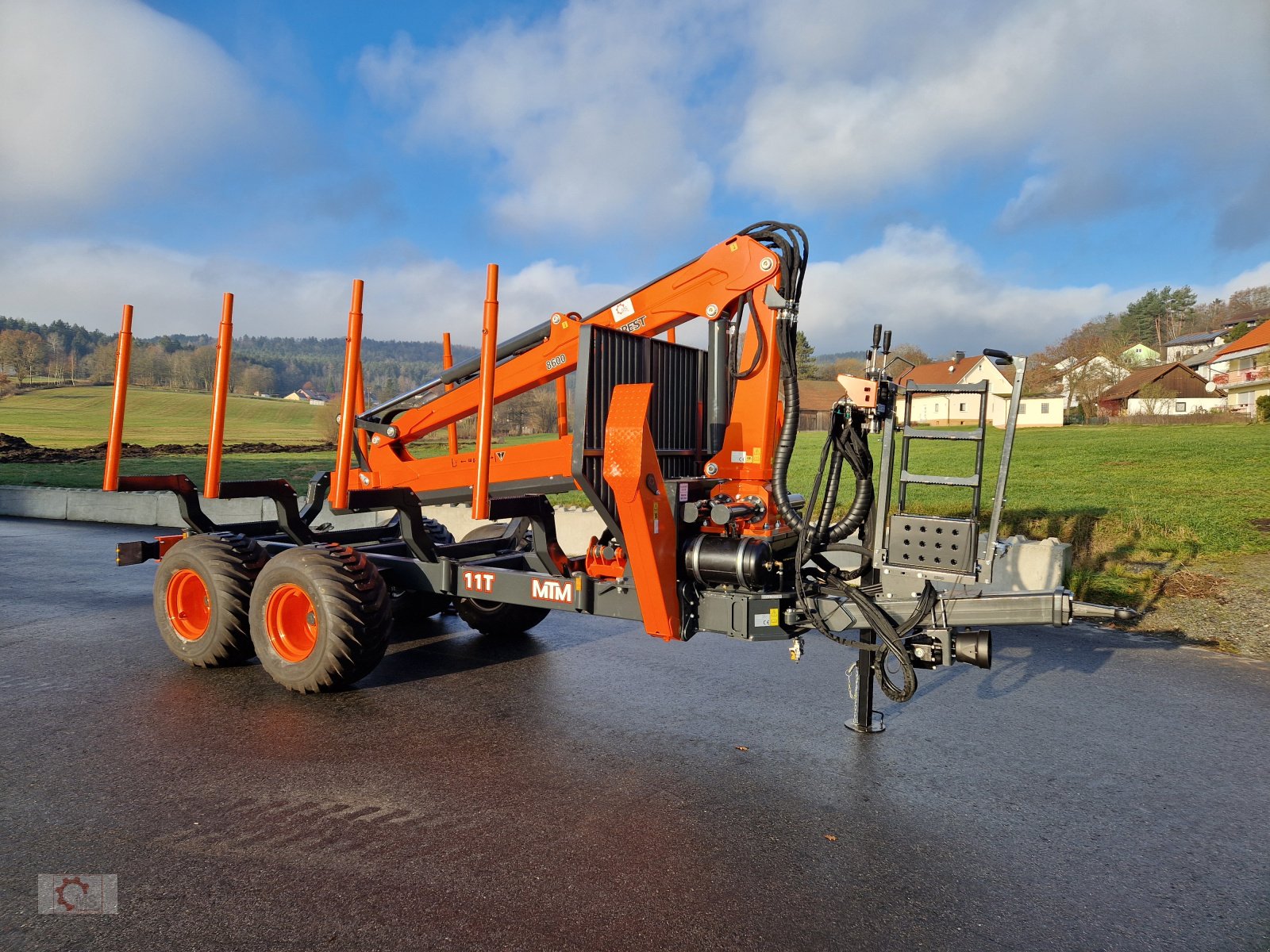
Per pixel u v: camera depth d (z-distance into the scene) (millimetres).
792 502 5707
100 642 6906
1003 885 3238
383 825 3668
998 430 43812
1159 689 5738
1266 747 4699
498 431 25422
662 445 5621
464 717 5129
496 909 3008
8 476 21391
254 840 3518
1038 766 4402
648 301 5770
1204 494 15039
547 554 6434
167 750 4551
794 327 5078
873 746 4684
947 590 4574
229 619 5906
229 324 5867
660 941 2824
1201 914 3053
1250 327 103125
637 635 7391
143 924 2896
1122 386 69688
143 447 33594
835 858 3426
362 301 5676
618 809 3852
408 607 7664
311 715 5148
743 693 5645
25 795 3957
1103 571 9375
